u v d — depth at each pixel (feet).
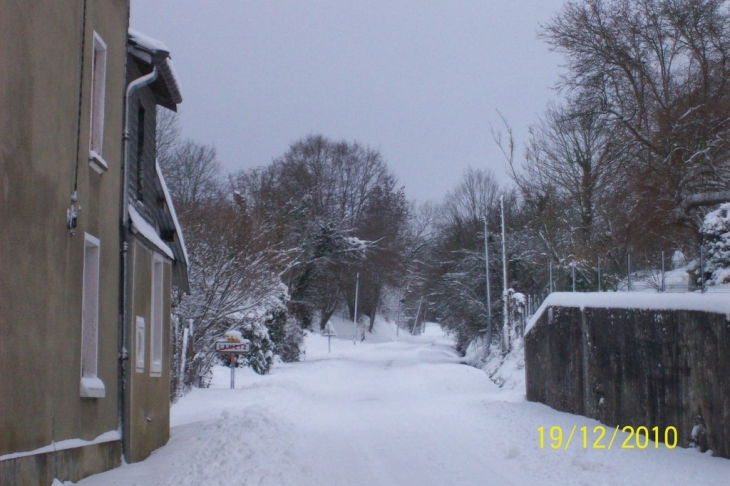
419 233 281.33
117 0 38.86
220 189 195.62
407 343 260.21
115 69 38.60
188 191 188.85
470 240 188.65
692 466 36.81
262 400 77.66
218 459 39.55
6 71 24.61
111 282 37.63
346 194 225.76
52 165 28.89
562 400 63.36
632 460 38.60
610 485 32.91
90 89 33.91
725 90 82.89
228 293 96.12
